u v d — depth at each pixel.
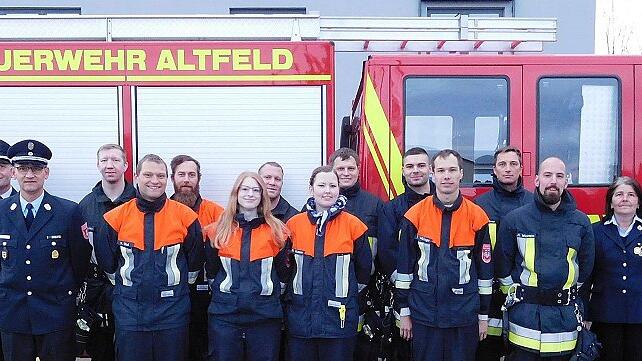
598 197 4.01
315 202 3.26
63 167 3.96
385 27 4.35
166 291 3.14
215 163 3.98
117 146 3.59
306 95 3.99
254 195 3.16
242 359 3.18
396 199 3.53
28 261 3.15
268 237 3.17
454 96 4.02
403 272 3.25
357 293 3.23
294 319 3.17
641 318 3.36
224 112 3.98
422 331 3.21
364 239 3.24
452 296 3.14
